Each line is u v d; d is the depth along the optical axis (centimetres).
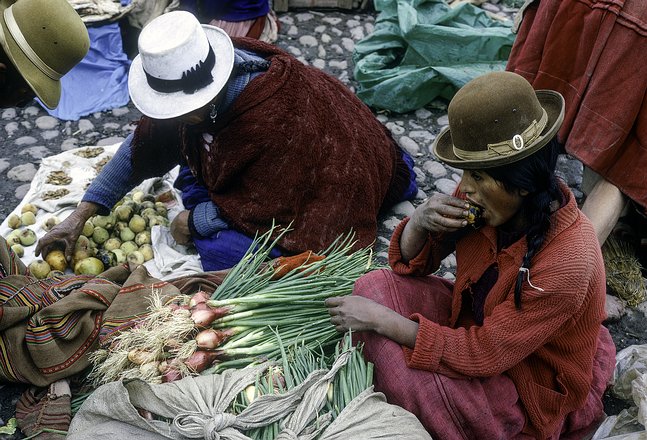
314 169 321
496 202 194
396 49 481
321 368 232
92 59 459
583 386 221
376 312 222
